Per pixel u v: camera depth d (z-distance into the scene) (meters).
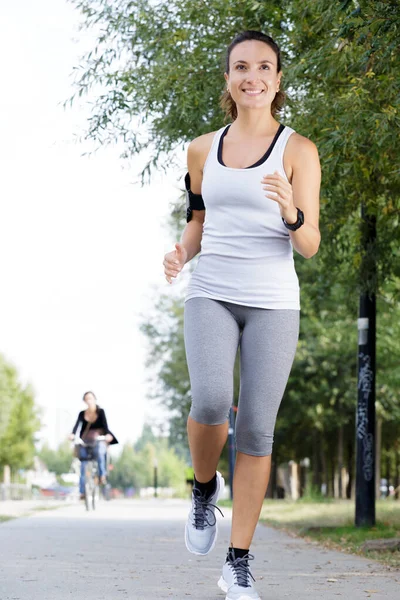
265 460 7.41
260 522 23.23
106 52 16.11
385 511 23.94
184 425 52.81
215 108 15.73
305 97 14.57
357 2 11.81
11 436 98.44
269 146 7.22
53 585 8.91
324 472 55.19
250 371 7.21
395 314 33.81
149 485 180.50
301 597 8.18
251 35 7.30
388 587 8.99
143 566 10.88
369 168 13.91
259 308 7.16
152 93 15.15
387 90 12.20
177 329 52.34
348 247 17.81
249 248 7.16
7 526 18.48
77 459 28.70
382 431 53.16
